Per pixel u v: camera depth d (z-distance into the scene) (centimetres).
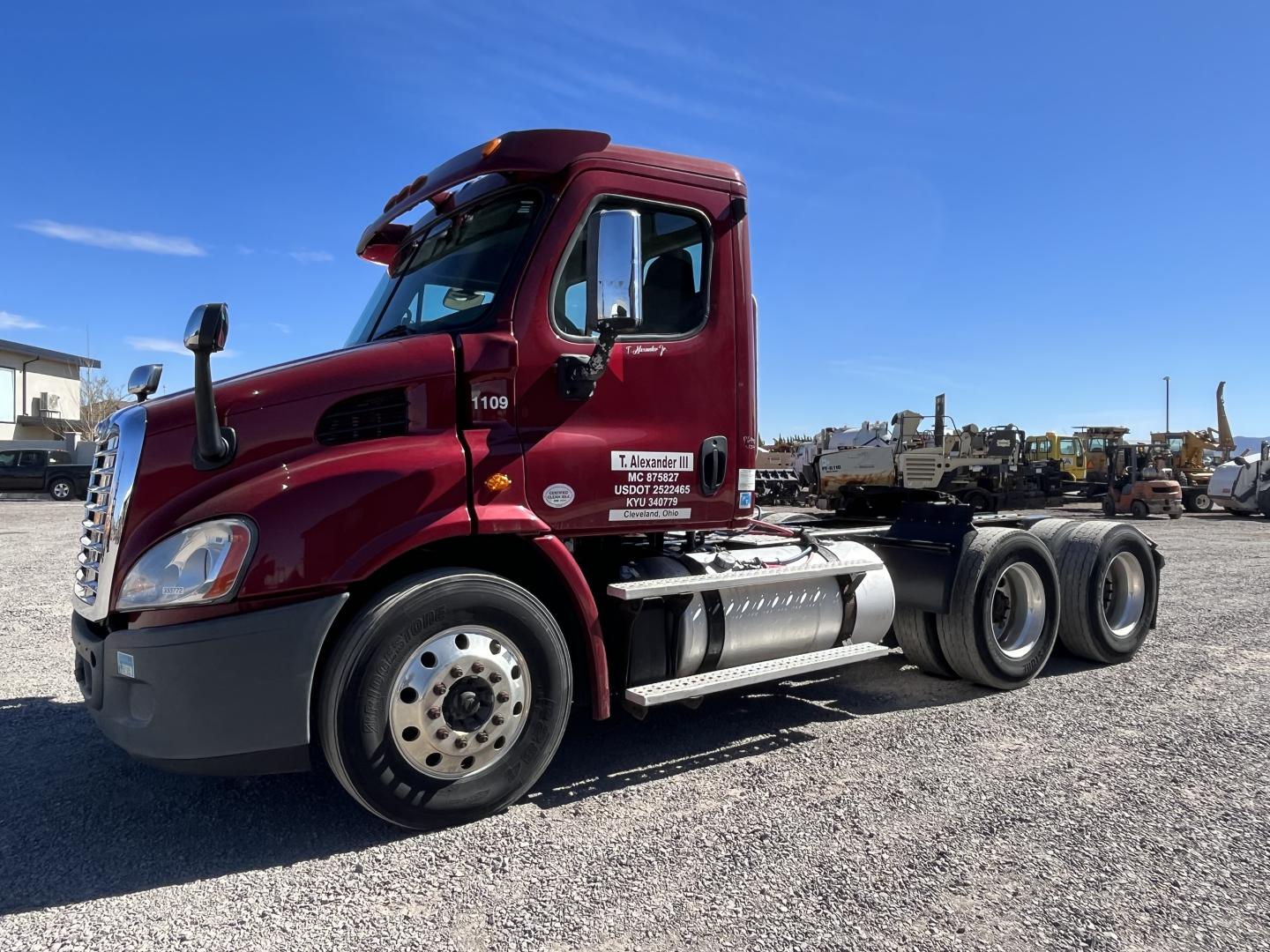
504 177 406
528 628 360
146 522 327
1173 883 309
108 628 340
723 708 532
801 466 2459
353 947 268
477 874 314
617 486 398
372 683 325
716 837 346
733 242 442
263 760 322
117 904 294
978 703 545
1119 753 446
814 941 270
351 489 330
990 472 1784
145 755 321
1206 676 616
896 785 402
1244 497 2561
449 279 413
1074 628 639
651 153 419
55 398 3856
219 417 332
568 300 391
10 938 273
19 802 384
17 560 1248
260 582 313
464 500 354
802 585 473
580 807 375
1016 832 349
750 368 447
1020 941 271
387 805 333
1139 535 661
